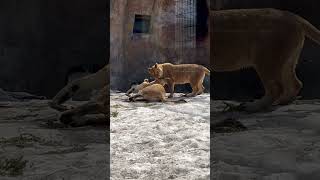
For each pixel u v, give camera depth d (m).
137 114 12.25
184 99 17.36
